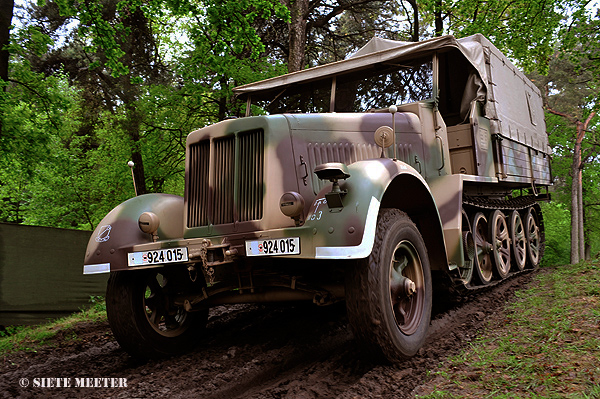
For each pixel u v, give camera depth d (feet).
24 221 56.95
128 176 51.49
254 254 10.43
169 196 13.60
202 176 12.12
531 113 25.93
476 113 17.94
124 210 12.68
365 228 9.40
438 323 13.89
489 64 19.47
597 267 19.20
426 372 9.25
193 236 11.92
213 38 34.53
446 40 15.44
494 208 20.29
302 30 37.78
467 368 8.98
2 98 27.04
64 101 32.01
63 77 45.50
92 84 46.85
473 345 10.72
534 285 18.62
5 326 22.77
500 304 15.80
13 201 53.98
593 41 42.01
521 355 9.25
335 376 9.81
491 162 19.04
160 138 48.42
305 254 9.71
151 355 12.54
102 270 12.03
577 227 38.19
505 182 21.25
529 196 27.14
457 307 15.94
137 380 10.71
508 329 11.67
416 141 14.78
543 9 43.19
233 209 11.38
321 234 9.59
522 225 25.05
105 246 12.15
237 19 33.53
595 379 7.38
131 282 12.41
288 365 11.03
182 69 42.16
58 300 24.84
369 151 12.97
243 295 12.51
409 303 11.29
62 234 25.40
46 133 32.27
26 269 23.82
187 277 13.84
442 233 12.76
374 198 9.78
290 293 11.98
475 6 46.21
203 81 45.09
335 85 16.34
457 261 14.60
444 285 14.48
